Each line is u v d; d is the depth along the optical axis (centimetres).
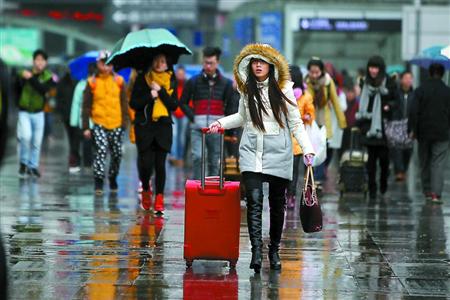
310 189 1838
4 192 3130
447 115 3025
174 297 1669
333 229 2428
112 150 3103
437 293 1725
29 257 2003
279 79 1836
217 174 2853
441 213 2770
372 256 2062
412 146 3766
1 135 1255
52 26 12456
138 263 1950
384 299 1675
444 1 7231
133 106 2552
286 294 1700
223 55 8769
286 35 7944
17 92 3562
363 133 3098
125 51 2462
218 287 1744
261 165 1838
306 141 1836
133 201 2912
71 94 3962
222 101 2848
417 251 2131
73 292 1703
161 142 2561
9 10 14825
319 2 7944
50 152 5253
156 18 12581
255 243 1852
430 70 3061
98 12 14612
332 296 1691
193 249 1878
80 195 3067
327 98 3055
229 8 12938
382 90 3058
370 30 7925
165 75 2545
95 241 2195
